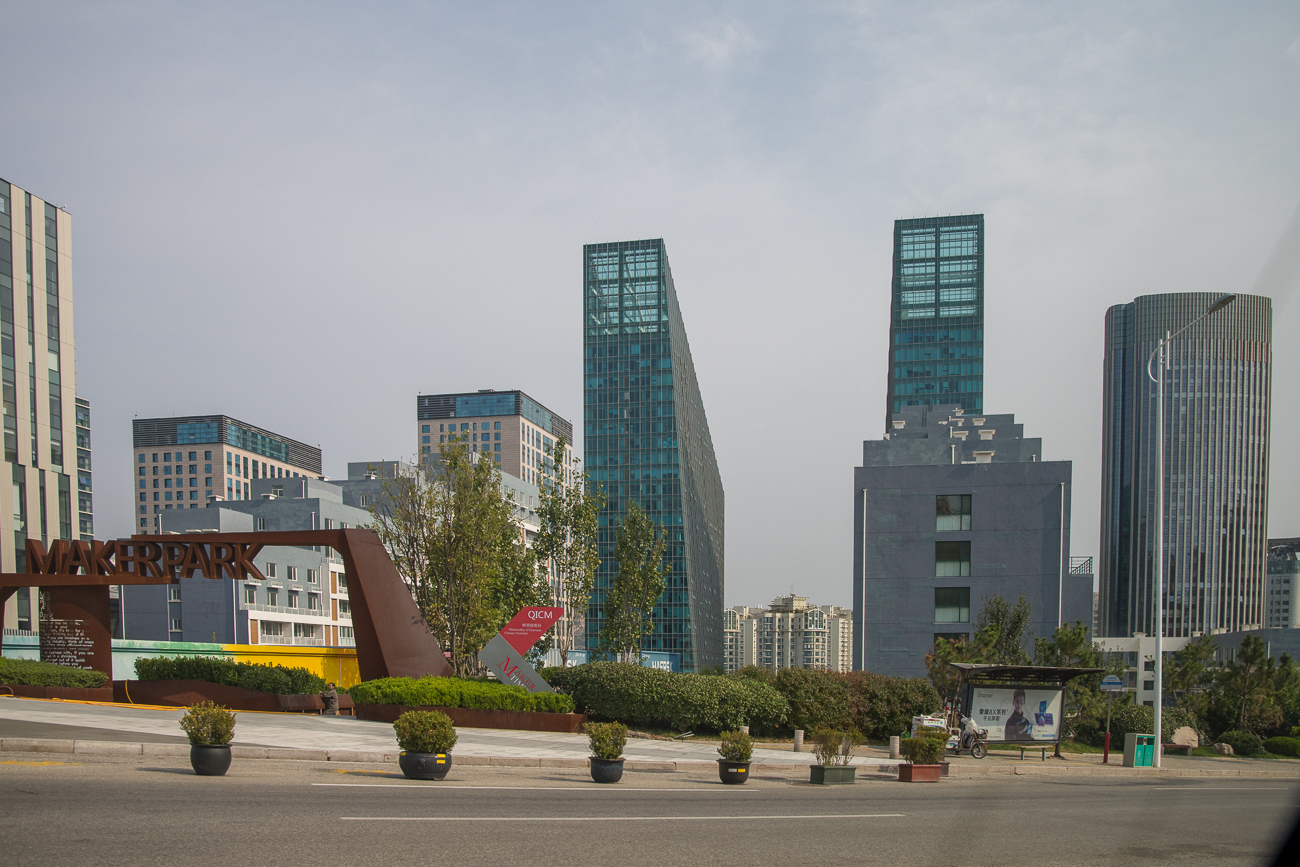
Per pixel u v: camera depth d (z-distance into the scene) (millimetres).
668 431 134500
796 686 30000
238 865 8305
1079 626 37875
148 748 16234
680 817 12711
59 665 30031
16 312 78875
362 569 29781
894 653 52844
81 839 9031
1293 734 44188
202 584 81312
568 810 12789
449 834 10297
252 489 120000
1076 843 12133
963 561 52844
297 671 32406
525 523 135875
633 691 27734
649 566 43062
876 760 24828
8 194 78875
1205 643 43062
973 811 15297
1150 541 124375
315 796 12625
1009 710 29453
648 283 139750
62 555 31156
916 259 154625
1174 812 16406
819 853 10414
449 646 33156
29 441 78875
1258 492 70188
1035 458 61625
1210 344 56844
